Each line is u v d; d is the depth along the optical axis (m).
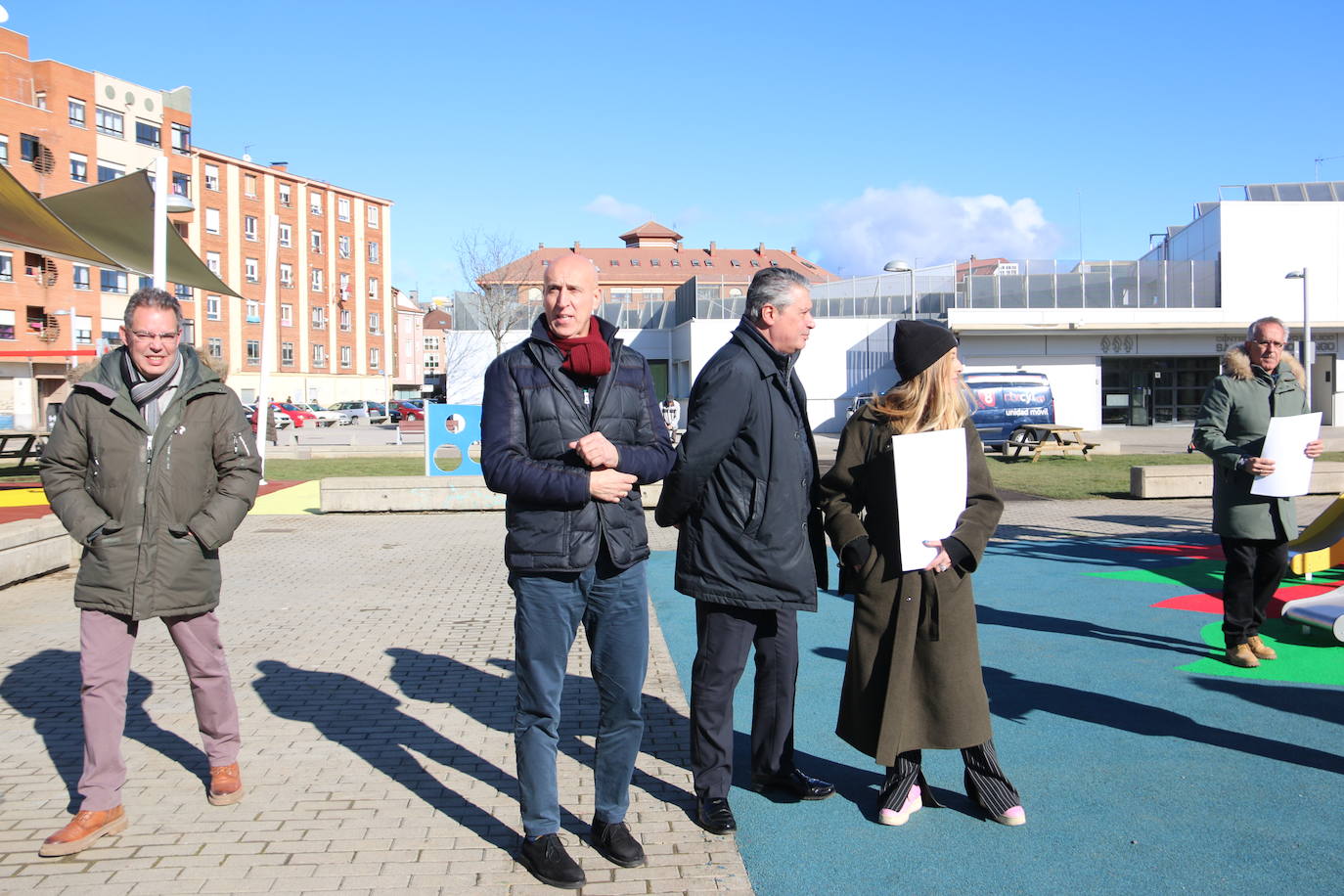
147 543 3.52
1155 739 4.44
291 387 72.12
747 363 3.52
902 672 3.45
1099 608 7.15
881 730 3.44
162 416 3.56
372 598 7.91
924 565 3.34
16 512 13.05
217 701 3.79
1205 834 3.47
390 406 69.50
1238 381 5.33
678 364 43.53
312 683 5.47
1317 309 38.66
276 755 4.34
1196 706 4.88
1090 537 10.81
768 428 3.53
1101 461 22.62
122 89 56.44
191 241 63.78
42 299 50.91
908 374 3.53
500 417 3.25
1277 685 5.22
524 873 3.26
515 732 3.33
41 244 13.34
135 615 3.50
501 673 5.69
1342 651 5.86
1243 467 5.22
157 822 3.65
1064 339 38.09
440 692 5.32
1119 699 5.02
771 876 3.23
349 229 77.50
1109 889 3.10
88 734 3.49
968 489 3.52
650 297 46.44
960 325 37.03
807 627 6.83
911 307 39.66
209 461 3.68
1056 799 3.80
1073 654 5.89
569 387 3.28
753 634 3.69
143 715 4.88
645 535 3.42
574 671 5.72
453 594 8.07
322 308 74.94
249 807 3.79
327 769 4.19
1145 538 10.72
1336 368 38.84
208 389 3.66
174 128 61.56
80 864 3.31
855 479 3.60
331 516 13.38
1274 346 5.24
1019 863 3.29
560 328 3.31
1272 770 4.04
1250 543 5.45
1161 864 3.26
